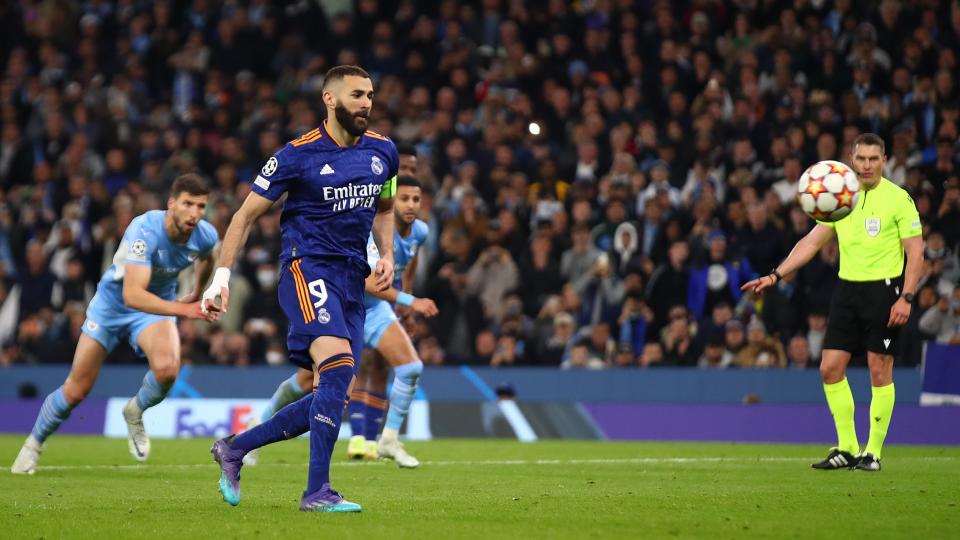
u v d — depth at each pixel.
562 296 55.34
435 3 74.62
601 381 52.06
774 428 49.09
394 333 33.28
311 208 21.17
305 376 32.00
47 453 39.38
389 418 33.22
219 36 74.50
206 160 68.62
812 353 51.25
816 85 62.28
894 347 30.95
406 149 34.75
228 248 20.75
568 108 65.56
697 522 19.39
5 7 80.25
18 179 70.94
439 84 69.50
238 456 21.17
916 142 58.72
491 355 54.41
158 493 25.08
